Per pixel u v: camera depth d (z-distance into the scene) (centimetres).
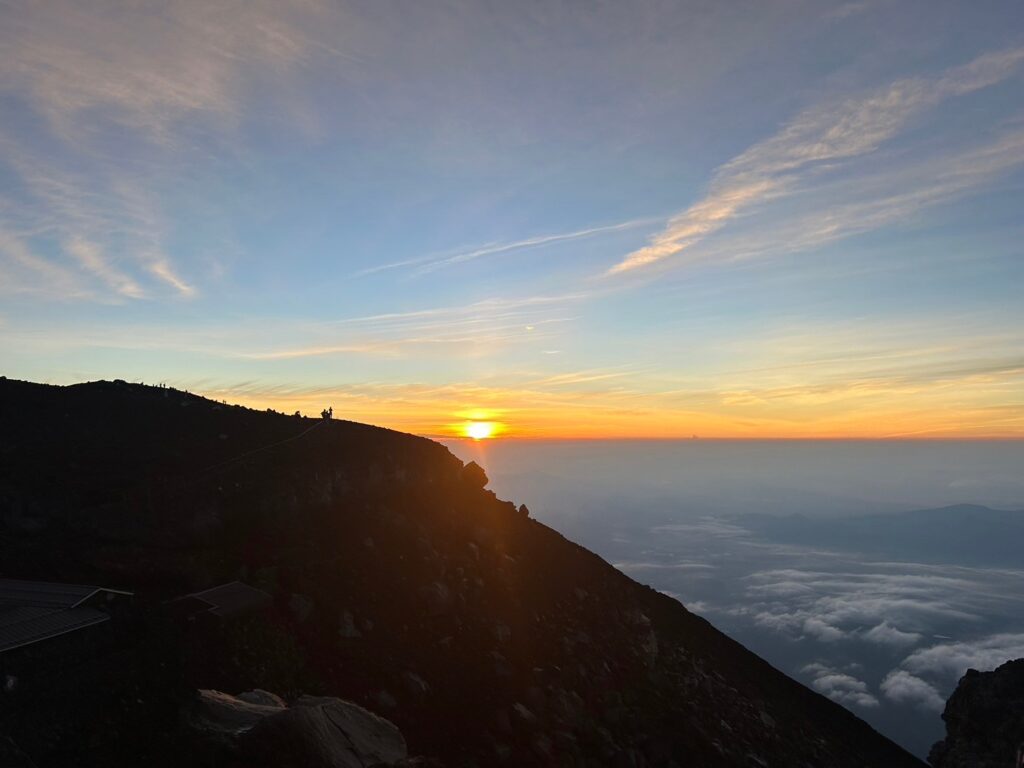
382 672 2398
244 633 2202
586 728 2588
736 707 3544
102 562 2345
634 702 2980
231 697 1855
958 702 4488
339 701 1828
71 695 1622
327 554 2981
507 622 3150
